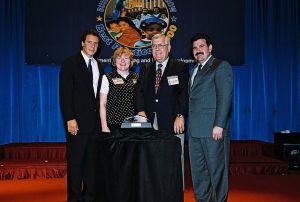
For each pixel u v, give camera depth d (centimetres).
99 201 295
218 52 739
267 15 779
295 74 786
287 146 659
